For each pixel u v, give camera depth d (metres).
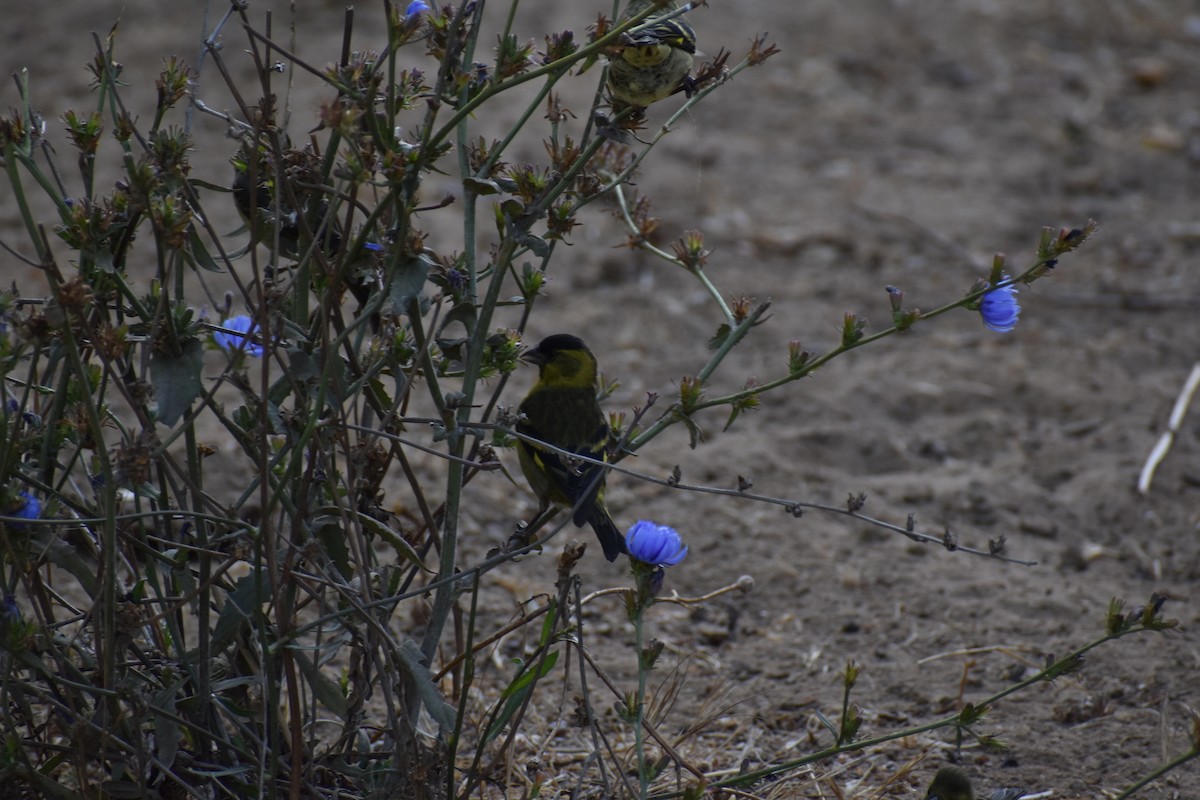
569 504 7.63
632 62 5.70
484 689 8.53
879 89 21.58
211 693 5.89
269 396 5.91
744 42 22.64
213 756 6.12
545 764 7.66
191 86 5.73
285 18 21.73
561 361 7.71
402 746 5.88
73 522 5.38
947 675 9.08
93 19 22.00
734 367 13.85
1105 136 20.16
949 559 10.67
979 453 12.52
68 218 5.45
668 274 15.84
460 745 7.73
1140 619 5.95
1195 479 11.91
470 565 10.26
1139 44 23.84
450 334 8.41
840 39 23.27
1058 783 7.83
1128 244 16.84
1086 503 11.56
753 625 9.78
